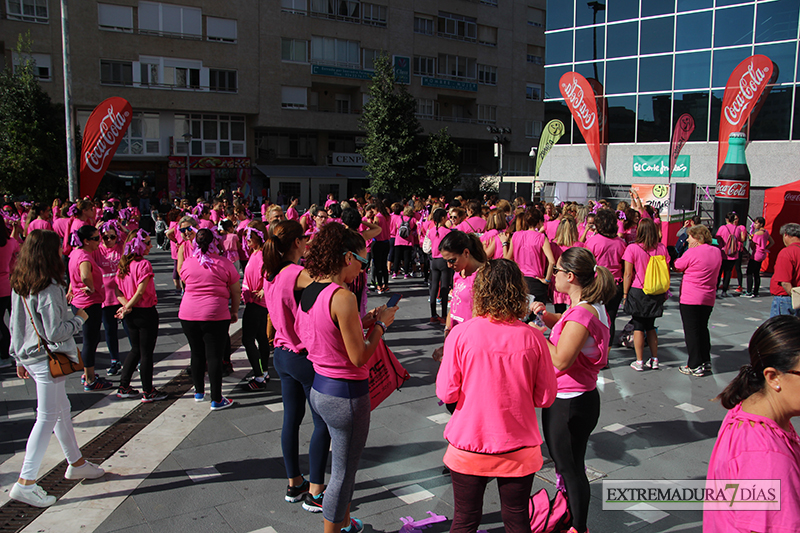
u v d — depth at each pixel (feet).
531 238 21.20
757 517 5.13
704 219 65.67
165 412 16.53
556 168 83.71
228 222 27.04
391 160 99.91
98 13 101.45
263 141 123.24
